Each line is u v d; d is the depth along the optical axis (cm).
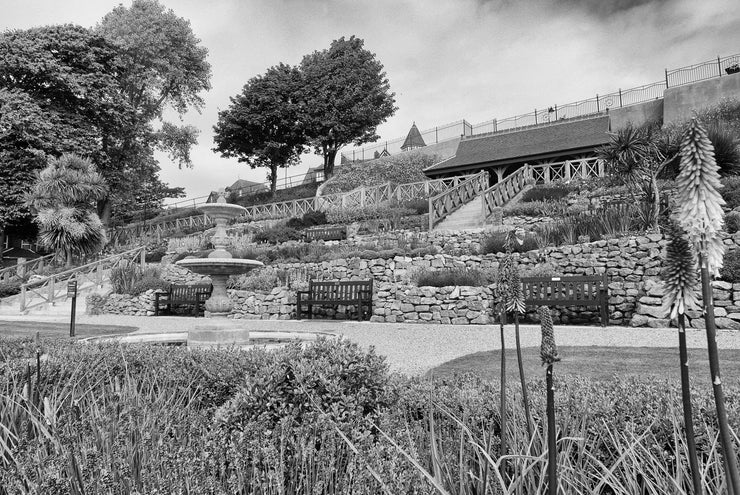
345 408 255
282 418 238
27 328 1080
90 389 305
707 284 90
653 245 920
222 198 702
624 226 1074
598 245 989
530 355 570
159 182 4788
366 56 4072
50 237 2197
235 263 670
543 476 171
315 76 4000
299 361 273
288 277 1474
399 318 1128
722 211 91
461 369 493
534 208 1636
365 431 233
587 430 221
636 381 296
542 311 121
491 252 1216
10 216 2527
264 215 2852
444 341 769
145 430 229
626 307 907
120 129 2997
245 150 4141
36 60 2548
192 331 670
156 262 2292
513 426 214
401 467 183
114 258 2086
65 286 1902
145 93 3353
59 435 209
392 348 708
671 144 1094
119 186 3212
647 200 1077
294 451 215
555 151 2502
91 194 2311
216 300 701
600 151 1238
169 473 188
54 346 463
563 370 457
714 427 211
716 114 2277
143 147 3297
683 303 98
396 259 1312
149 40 3169
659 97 2875
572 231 1142
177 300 1555
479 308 1025
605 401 241
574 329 845
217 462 209
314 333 762
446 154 3397
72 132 2655
